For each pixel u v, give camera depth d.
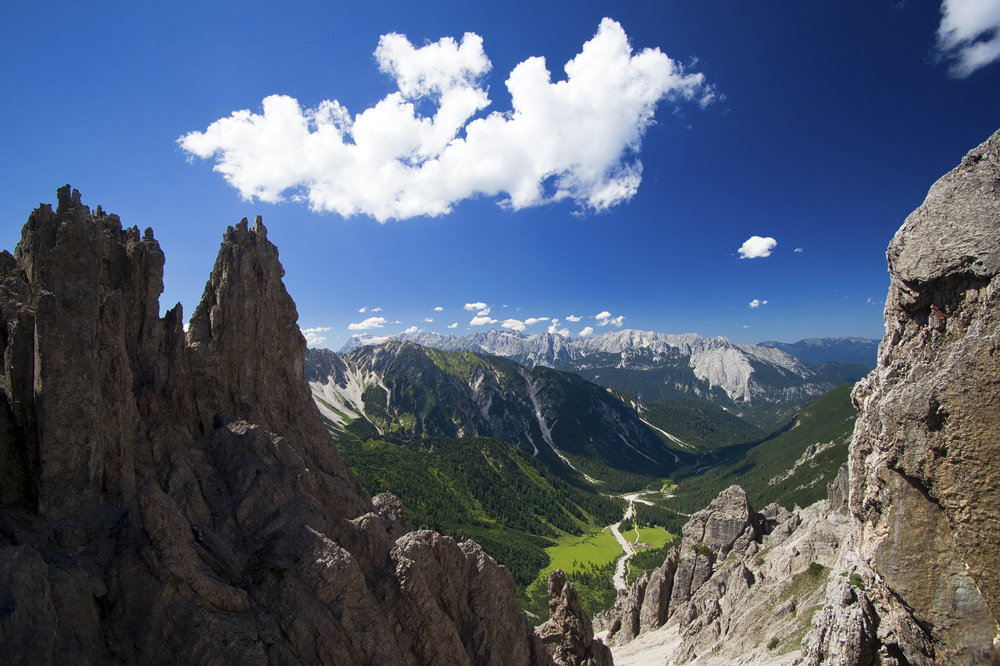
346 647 30.12
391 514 51.12
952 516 24.36
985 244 24.52
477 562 42.59
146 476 32.66
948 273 25.81
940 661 25.53
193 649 25.45
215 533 32.50
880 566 27.23
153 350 37.88
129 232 38.97
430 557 39.41
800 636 52.66
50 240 31.86
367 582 35.28
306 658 28.83
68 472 28.45
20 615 21.34
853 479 31.83
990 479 23.11
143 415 35.94
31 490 28.27
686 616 98.00
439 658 33.78
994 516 23.08
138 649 25.23
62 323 29.09
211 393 41.31
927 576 25.53
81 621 24.12
